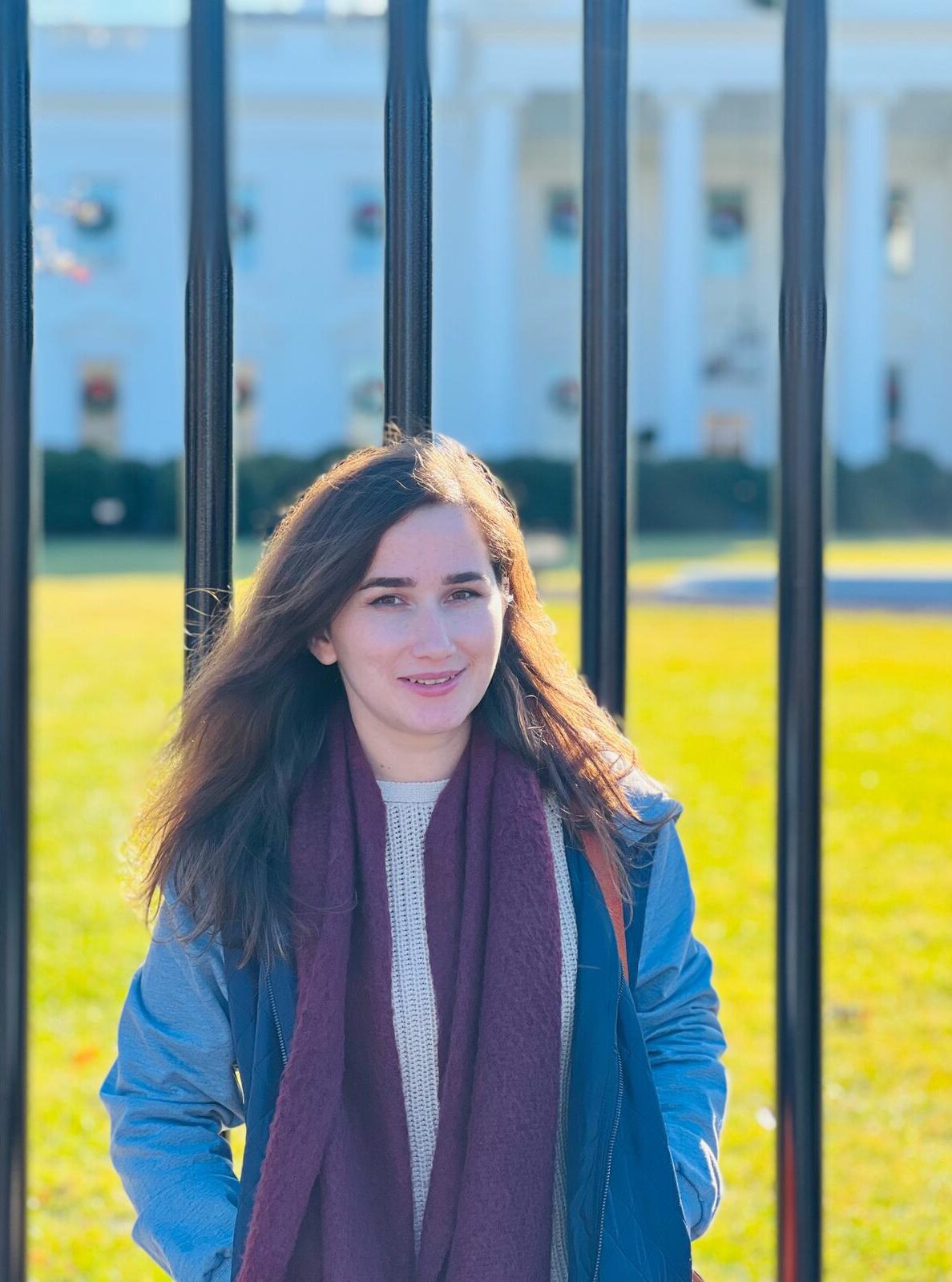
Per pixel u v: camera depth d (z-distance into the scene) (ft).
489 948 5.07
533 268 108.47
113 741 26.81
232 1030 5.22
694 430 102.06
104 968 16.22
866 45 100.63
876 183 101.50
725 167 108.27
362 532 5.13
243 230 106.22
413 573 5.16
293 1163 4.84
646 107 102.83
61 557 70.90
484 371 102.53
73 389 105.91
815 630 5.82
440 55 105.19
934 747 26.32
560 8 100.27
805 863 5.85
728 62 99.96
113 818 21.91
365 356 106.52
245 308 106.11
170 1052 5.30
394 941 5.20
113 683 32.48
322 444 106.73
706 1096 5.35
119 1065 5.38
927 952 16.71
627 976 5.31
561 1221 5.21
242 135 105.19
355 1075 5.17
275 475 90.58
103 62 103.65
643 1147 4.99
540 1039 4.99
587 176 5.81
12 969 5.60
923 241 109.40
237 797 5.38
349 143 105.60
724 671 34.14
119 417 106.11
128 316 105.40
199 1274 4.95
